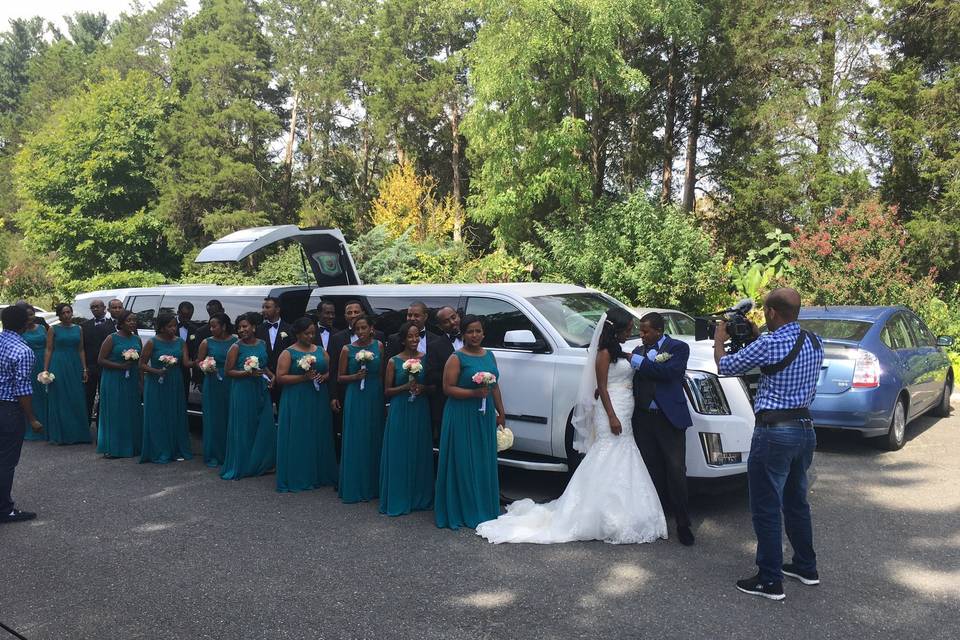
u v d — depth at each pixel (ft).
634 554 16.79
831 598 14.17
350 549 17.52
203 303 32.14
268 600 14.57
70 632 13.35
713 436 18.71
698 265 54.29
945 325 44.65
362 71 128.98
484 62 65.72
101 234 102.06
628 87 64.75
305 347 23.56
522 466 21.52
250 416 25.09
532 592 14.73
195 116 112.06
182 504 21.63
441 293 24.64
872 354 25.32
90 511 21.01
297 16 133.59
